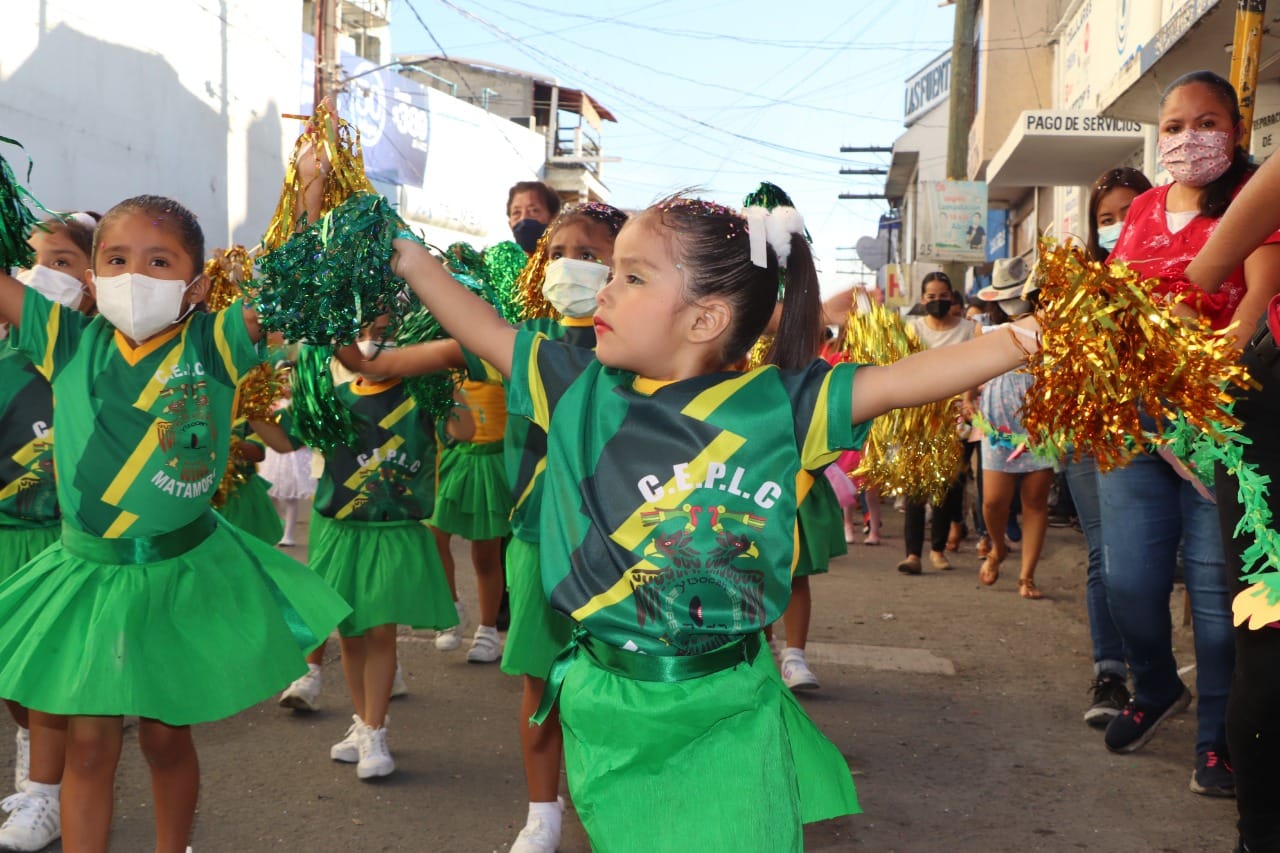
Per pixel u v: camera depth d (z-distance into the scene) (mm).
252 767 4164
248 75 16281
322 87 17734
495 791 4000
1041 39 17203
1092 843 3602
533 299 3930
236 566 2963
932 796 3994
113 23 13164
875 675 5598
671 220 2057
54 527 3768
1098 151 12969
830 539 5281
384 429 4180
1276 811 2771
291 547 8680
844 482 5309
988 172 14914
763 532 2008
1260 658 2635
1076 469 4828
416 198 22469
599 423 2119
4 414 3645
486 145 25266
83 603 2777
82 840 2705
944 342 8172
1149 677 4332
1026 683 5488
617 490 2062
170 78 14367
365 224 2295
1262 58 7832
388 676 4129
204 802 3812
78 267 3717
